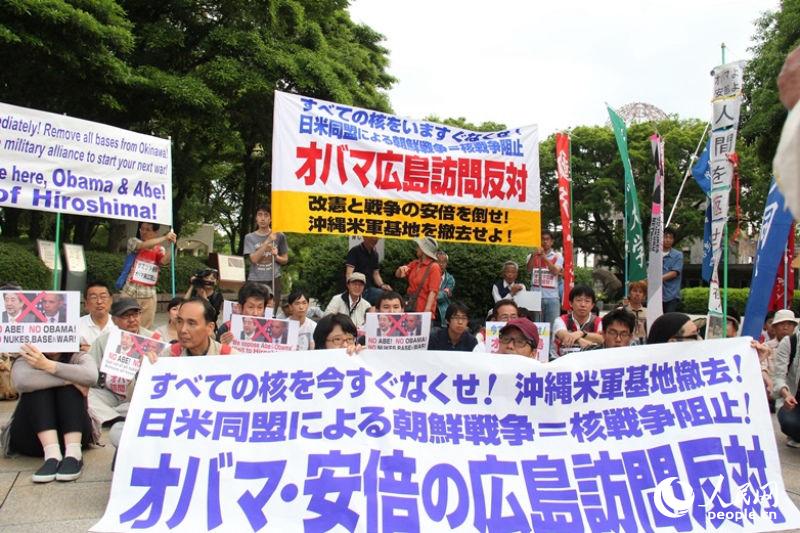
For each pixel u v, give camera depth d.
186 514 3.88
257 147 27.70
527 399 4.48
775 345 8.60
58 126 7.02
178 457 4.08
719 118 7.27
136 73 17.05
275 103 6.63
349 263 9.65
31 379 4.91
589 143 36.09
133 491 3.96
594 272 22.61
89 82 16.50
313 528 3.83
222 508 3.90
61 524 4.00
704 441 4.39
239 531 3.80
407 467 4.11
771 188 6.70
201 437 4.15
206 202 33.28
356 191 6.78
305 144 6.66
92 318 6.63
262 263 9.02
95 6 14.72
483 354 4.53
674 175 34.12
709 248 8.05
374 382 4.41
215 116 19.09
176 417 4.21
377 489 4.00
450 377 4.48
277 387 4.36
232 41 18.56
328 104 6.77
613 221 37.84
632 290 8.83
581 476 4.21
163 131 22.80
